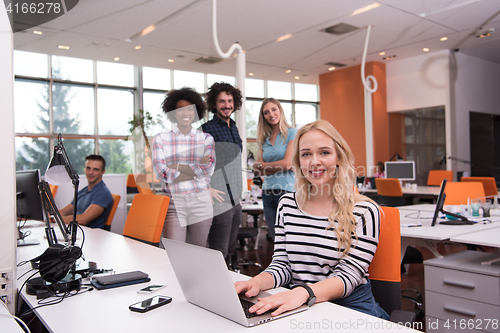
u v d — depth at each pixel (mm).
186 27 6102
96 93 9352
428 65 8156
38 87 8789
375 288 1315
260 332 833
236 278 1230
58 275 1172
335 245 1196
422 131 8391
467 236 1996
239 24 6043
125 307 1021
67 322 924
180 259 982
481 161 8578
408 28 6484
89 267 1403
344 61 8477
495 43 7477
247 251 4613
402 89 8625
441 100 7996
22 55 8547
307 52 7691
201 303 991
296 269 1249
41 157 8906
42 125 8875
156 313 966
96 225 3039
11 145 1155
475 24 6344
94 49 7086
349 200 1228
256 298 1055
